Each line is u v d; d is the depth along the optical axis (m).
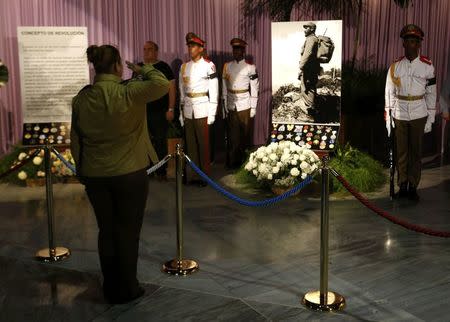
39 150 4.27
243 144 7.73
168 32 8.45
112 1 8.20
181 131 7.82
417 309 3.37
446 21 8.63
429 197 6.00
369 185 6.25
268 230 4.91
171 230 4.94
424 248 4.41
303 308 3.40
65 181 6.70
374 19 8.74
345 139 7.79
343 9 8.60
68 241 4.66
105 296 3.51
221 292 3.64
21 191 6.34
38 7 7.97
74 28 6.75
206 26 8.57
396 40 8.78
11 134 8.13
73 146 3.38
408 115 5.74
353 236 4.72
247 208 5.60
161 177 6.88
